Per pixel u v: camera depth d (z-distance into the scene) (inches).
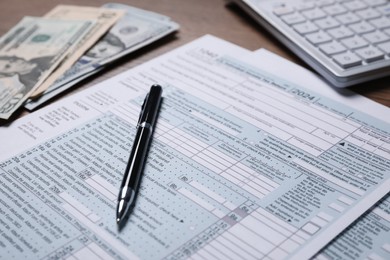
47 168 17.4
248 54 23.8
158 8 27.8
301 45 22.6
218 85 21.7
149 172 17.0
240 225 15.1
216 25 26.2
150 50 24.3
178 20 26.7
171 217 15.4
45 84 21.5
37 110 20.4
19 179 17.0
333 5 25.0
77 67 22.6
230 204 15.8
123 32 25.1
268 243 14.5
